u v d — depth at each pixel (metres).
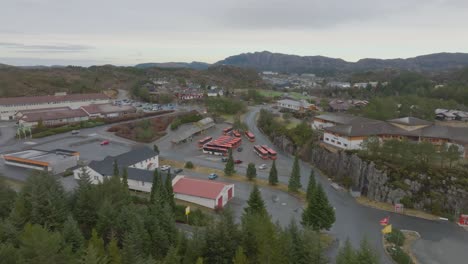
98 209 43.00
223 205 61.78
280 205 62.62
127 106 157.62
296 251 35.22
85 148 98.19
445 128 86.75
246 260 33.94
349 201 67.44
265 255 33.78
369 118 111.50
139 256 32.59
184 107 175.38
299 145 98.00
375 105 120.06
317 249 35.28
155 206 44.47
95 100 171.38
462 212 61.19
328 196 69.69
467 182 63.00
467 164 71.06
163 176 65.50
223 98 168.88
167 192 53.28
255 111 168.25
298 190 70.25
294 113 145.00
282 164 89.38
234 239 36.91
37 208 40.00
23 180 69.50
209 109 158.12
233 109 158.88
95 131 120.00
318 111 148.62
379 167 69.38
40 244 28.42
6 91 181.62
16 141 103.81
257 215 41.69
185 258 35.09
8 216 42.28
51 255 28.53
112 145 102.62
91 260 28.00
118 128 121.00
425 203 63.47
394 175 67.44
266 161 91.81
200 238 36.41
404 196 64.94
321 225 49.72
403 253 45.91
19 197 42.41
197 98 199.88
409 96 141.75
